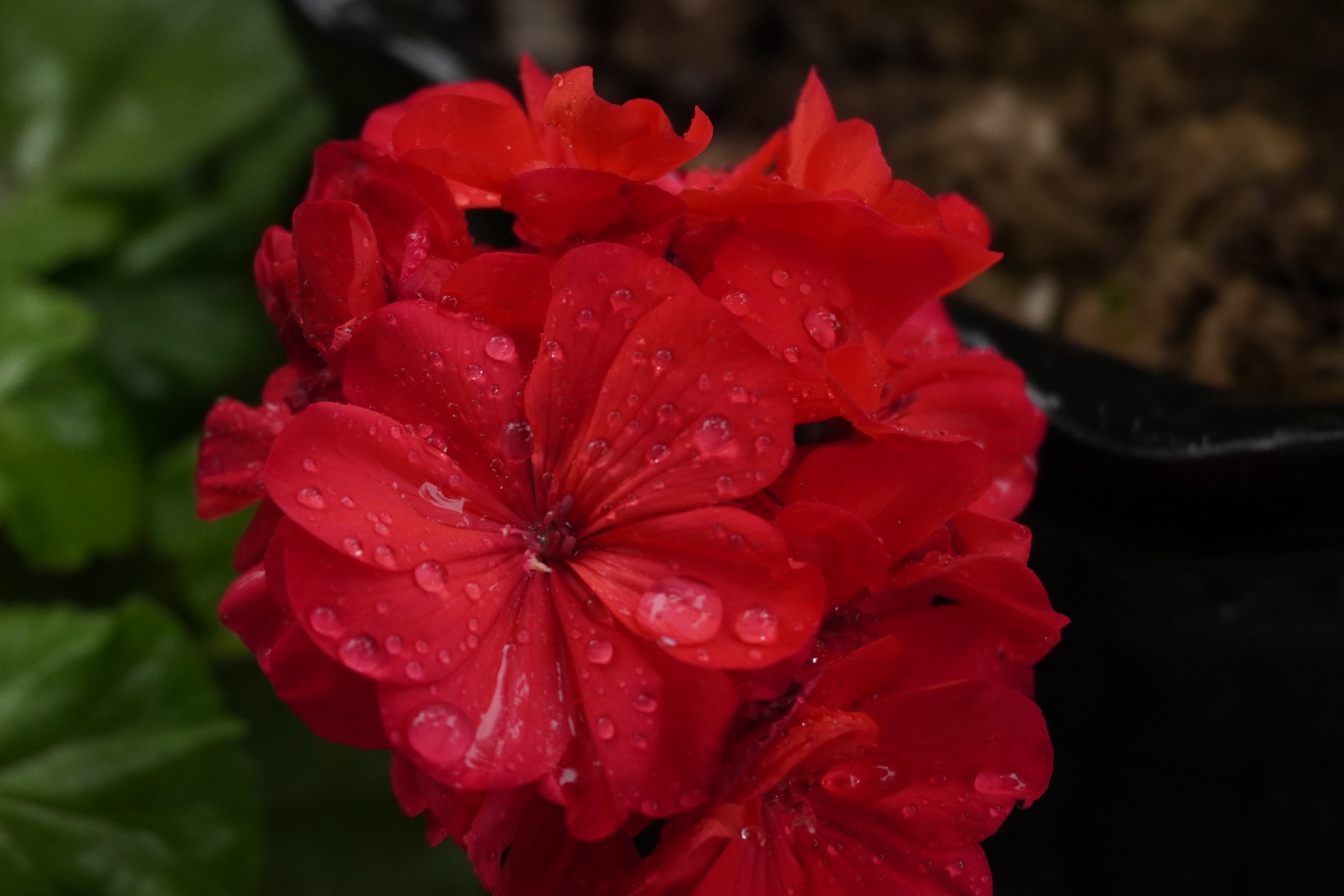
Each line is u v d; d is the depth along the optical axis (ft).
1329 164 1.11
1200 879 0.99
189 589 1.08
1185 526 0.78
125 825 0.88
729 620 0.59
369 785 1.05
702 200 0.63
